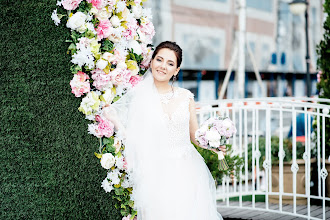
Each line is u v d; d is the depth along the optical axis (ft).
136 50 11.05
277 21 40.14
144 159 10.61
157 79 10.95
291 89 41.86
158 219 10.52
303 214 17.40
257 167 16.93
